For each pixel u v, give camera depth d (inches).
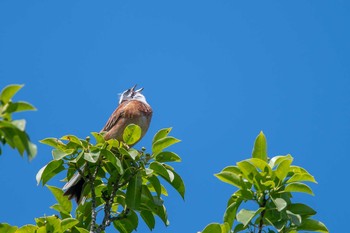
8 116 300.4
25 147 289.0
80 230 413.1
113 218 432.1
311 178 414.6
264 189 413.4
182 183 431.5
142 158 438.0
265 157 427.5
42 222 417.1
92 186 436.5
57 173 438.9
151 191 453.7
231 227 411.8
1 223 390.6
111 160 422.0
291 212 406.9
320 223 411.2
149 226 445.7
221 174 417.1
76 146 440.1
